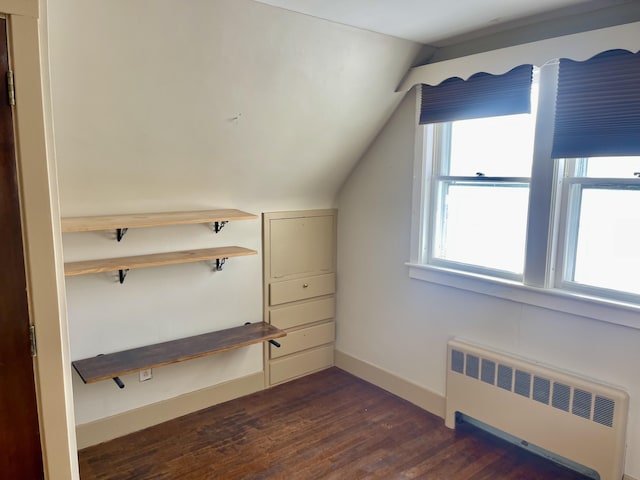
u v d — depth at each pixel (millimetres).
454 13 2113
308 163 3012
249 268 3070
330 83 2518
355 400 3074
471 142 2658
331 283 3510
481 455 2463
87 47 1807
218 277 2934
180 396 2834
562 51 2076
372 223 3217
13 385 1408
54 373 1470
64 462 1523
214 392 2977
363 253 3311
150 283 2662
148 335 2691
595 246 2229
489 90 2420
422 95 2766
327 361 3566
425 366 2957
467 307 2691
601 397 2100
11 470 1442
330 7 2023
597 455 2131
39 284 1404
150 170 2428
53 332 1447
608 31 1925
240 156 2664
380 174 3117
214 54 2078
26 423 1445
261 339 2814
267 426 2734
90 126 2070
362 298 3355
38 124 1343
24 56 1303
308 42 2248
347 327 3504
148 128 2221
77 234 2383
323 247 3428
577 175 2248
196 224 2793
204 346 2680
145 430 2678
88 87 1931
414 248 2941
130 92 2035
